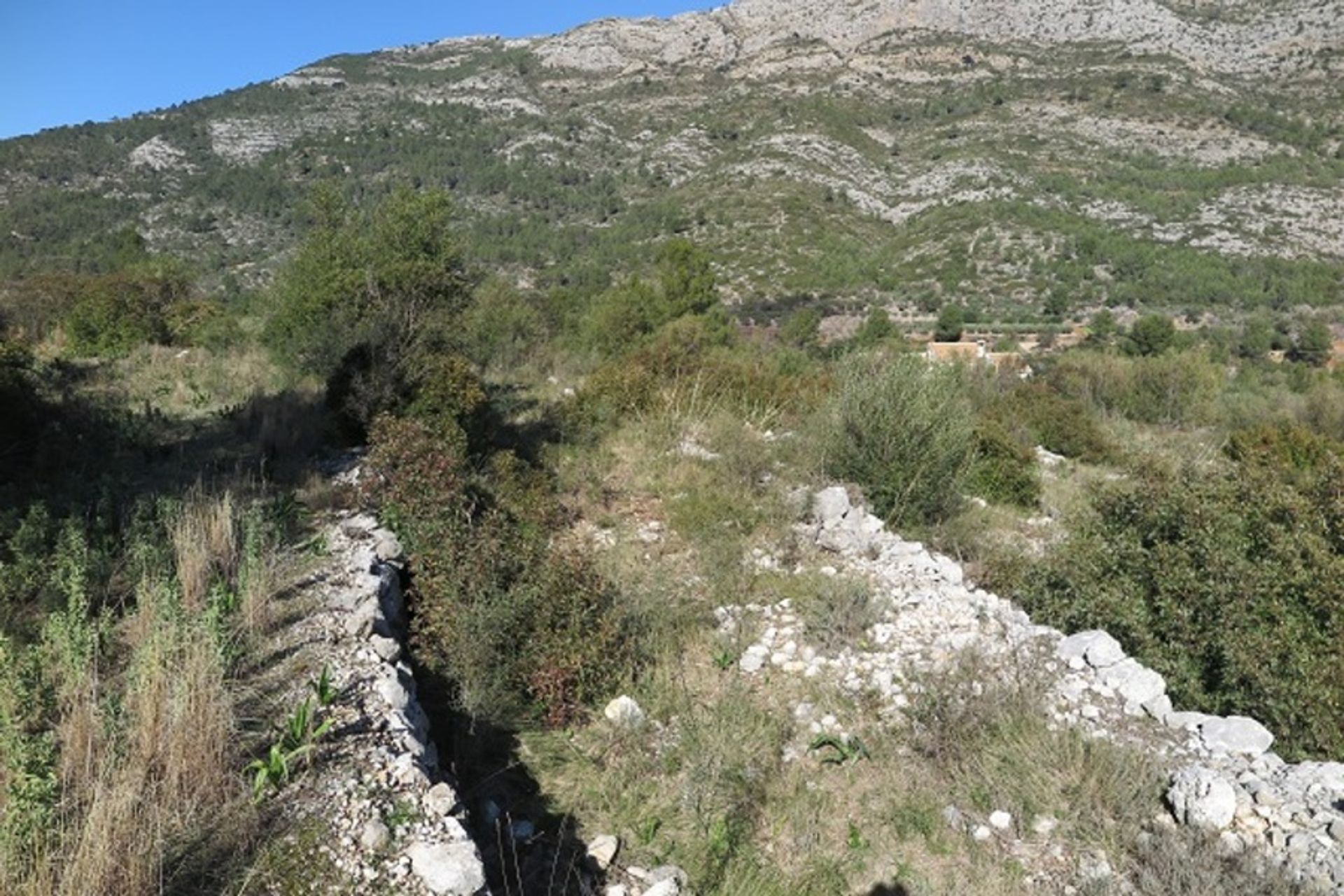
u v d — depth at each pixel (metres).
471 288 15.47
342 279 12.62
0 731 3.09
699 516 7.62
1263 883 3.44
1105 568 6.16
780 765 4.34
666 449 9.80
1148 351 31.72
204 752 3.09
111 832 2.61
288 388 11.53
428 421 8.32
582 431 10.41
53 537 5.26
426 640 4.93
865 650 5.32
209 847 2.77
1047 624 6.09
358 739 3.49
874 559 6.89
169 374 13.12
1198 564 5.73
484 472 8.00
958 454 8.74
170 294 18.91
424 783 3.25
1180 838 3.78
